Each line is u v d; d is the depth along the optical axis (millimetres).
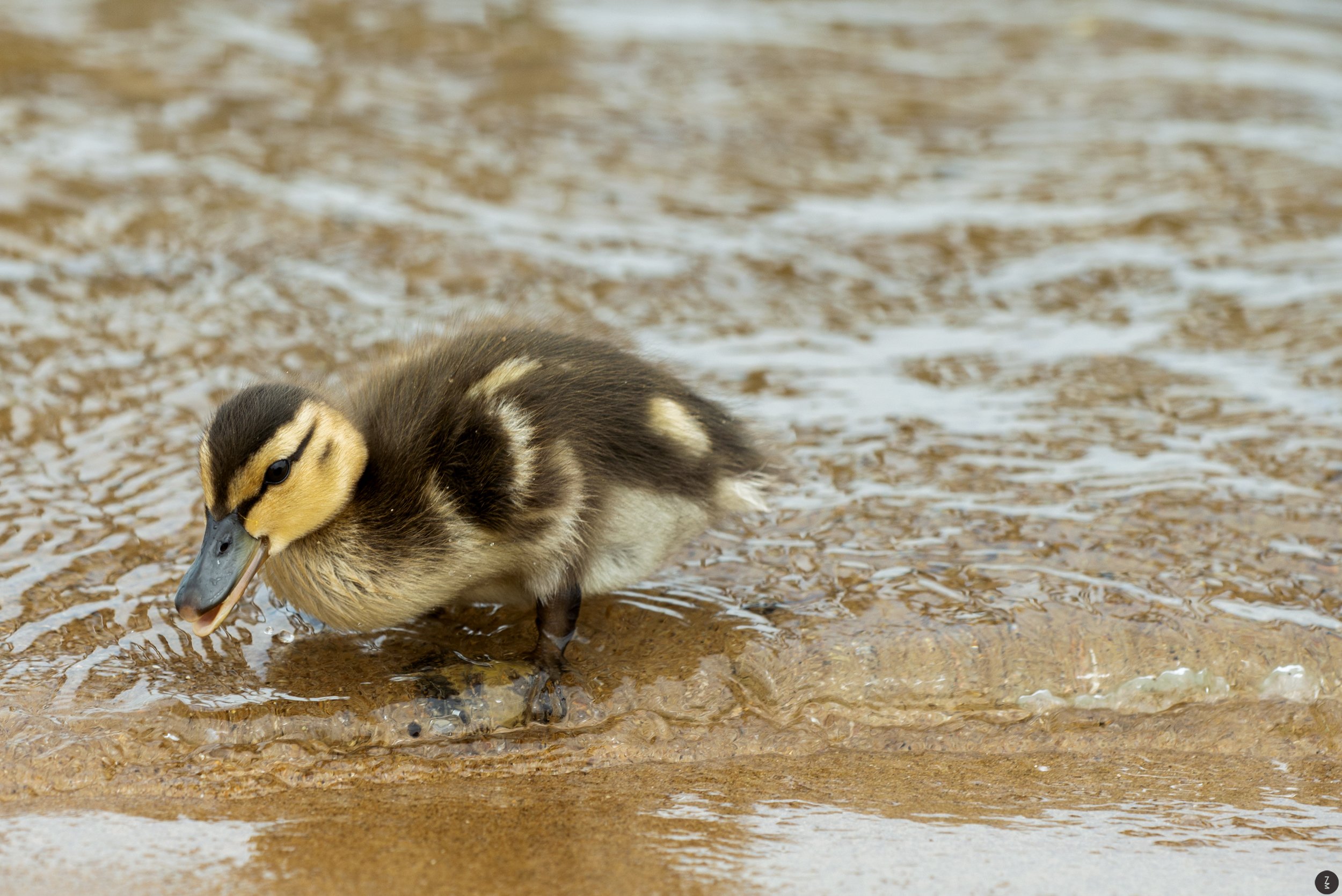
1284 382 13359
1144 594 9523
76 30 22109
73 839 7227
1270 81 23766
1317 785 8211
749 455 9969
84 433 11727
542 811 7680
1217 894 7062
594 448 8938
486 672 8578
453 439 8883
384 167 18453
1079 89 23547
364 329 14203
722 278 16078
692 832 7496
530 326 10750
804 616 9312
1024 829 7641
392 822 7504
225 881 6887
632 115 21172
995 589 9586
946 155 20578
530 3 26344
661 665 8844
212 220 16406
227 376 12969
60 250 15391
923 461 11711
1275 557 10016
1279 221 17906
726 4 27844
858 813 7758
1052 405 12930
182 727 8070
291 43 22859
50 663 8539
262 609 9320
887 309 15531
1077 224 17953
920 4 28875
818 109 22109
